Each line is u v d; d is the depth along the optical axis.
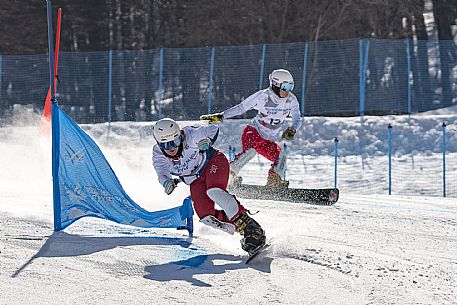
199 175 11.29
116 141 41.81
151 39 61.22
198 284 8.93
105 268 9.49
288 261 10.34
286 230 13.32
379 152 39.06
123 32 62.09
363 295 8.73
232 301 8.27
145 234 11.89
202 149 10.93
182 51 45.56
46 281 8.72
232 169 17.28
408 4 58.53
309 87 43.66
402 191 33.75
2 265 9.34
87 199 12.15
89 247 10.64
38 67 45.62
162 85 45.12
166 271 9.51
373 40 43.91
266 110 16.72
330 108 43.44
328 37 57.44
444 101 43.78
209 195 10.95
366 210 16.88
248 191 17.70
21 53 60.72
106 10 62.28
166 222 12.34
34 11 61.25
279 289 8.86
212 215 11.23
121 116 45.00
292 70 44.28
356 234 13.17
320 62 43.81
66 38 61.75
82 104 45.69
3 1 60.72
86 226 12.27
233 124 42.62
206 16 59.47
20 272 9.05
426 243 12.59
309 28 57.44
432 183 34.72
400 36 58.31
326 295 8.67
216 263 10.11
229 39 58.81
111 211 12.36
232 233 11.03
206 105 44.62
